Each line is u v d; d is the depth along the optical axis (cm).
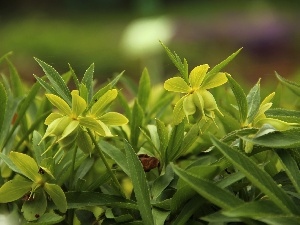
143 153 71
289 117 63
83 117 57
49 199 63
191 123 74
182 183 58
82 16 1214
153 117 87
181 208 60
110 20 1180
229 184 56
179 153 67
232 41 910
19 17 1208
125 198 63
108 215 61
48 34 956
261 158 66
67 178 67
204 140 73
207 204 60
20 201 66
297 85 65
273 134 58
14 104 75
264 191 52
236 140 63
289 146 57
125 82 98
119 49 779
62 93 61
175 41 922
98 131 58
